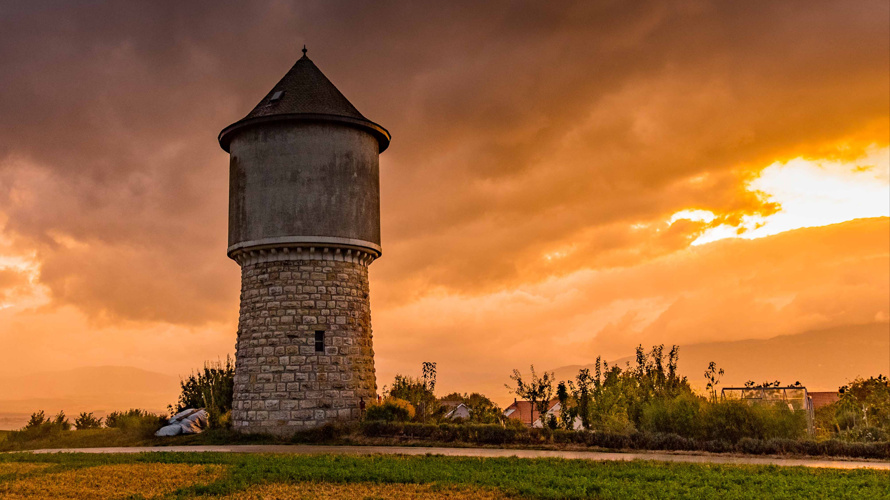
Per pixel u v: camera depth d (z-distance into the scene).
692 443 36.56
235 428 42.88
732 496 23.98
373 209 45.47
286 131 43.94
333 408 42.06
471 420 51.62
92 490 25.83
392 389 50.25
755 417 37.41
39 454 36.03
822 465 31.89
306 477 27.38
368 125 45.31
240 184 44.44
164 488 26.11
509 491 24.83
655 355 46.00
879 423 43.44
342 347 42.94
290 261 43.06
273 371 42.00
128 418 50.19
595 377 44.84
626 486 25.62
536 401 45.97
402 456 33.31
